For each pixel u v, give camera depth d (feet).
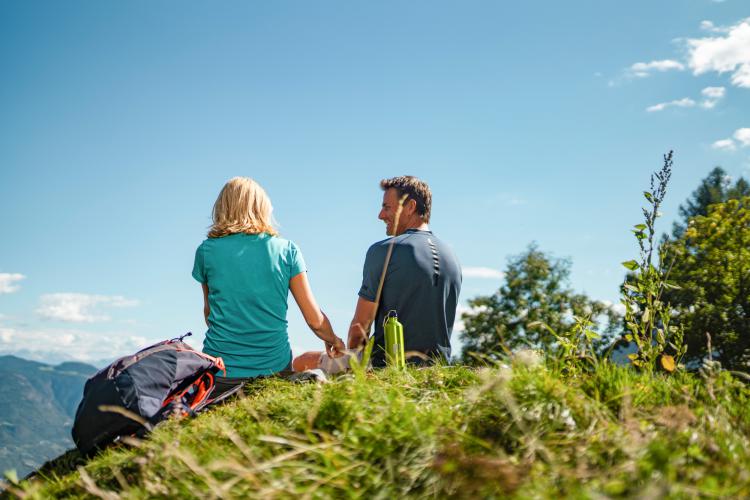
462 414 8.46
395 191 17.26
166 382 11.84
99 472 9.55
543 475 6.56
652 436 7.20
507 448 7.55
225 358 14.56
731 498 5.54
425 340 16.11
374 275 16.47
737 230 93.66
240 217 15.52
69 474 10.61
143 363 11.79
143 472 8.59
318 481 7.13
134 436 11.20
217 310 14.99
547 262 129.70
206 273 15.46
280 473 7.39
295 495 6.87
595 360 10.27
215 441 9.34
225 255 15.10
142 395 11.39
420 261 16.11
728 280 89.04
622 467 6.35
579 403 8.22
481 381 9.71
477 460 6.63
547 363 10.34
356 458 7.56
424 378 11.68
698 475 6.02
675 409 7.93
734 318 85.71
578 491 5.89
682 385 9.45
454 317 16.99
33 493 8.79
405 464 7.13
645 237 12.68
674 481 5.95
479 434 7.93
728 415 8.20
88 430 11.26
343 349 16.16
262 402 11.07
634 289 12.32
